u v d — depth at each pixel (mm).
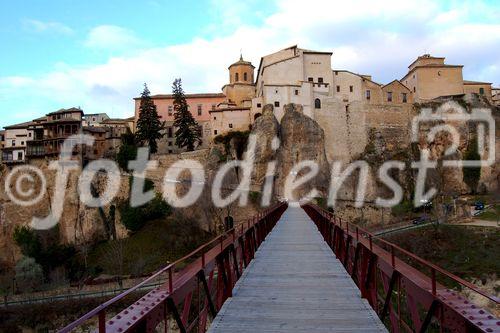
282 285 11938
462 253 42906
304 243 20188
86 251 55094
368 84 82250
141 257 52375
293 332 8125
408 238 47625
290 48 80688
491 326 4668
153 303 5984
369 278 10234
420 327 6520
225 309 9703
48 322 35312
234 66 88125
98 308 4520
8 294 43469
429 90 86375
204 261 8578
